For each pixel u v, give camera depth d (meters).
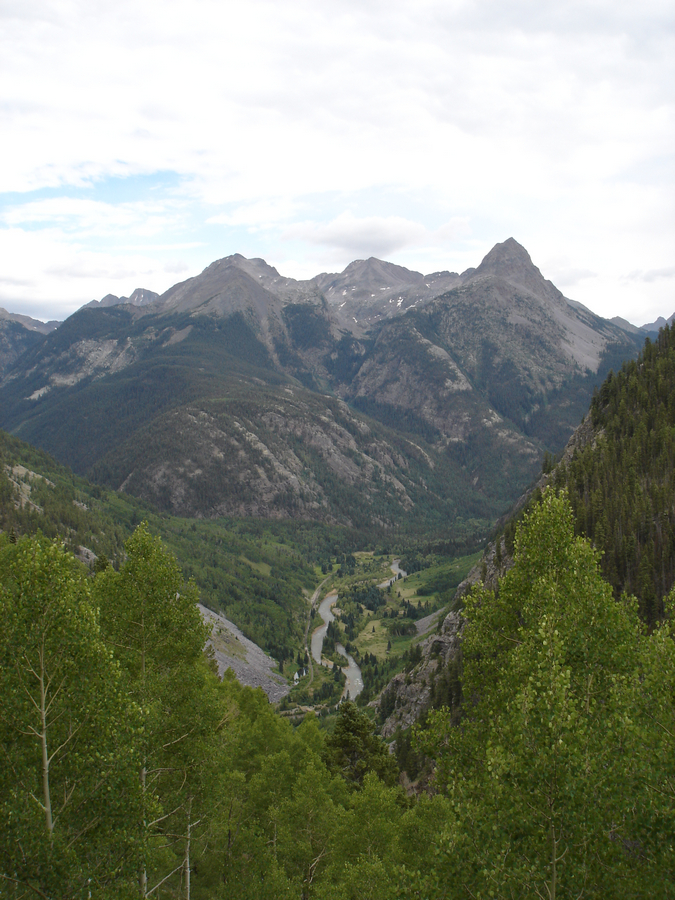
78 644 28.00
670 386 137.62
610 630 31.28
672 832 24.62
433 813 46.03
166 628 38.34
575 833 24.23
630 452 121.94
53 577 28.19
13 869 24.69
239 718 62.81
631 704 28.20
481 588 39.06
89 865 26.66
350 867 40.44
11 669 26.91
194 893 47.81
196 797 38.00
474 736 34.81
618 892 24.64
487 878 24.61
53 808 27.66
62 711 27.66
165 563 39.53
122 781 28.03
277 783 54.19
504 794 25.34
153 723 33.22
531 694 26.25
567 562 35.16
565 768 23.92
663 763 26.08
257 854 47.34
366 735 72.31
